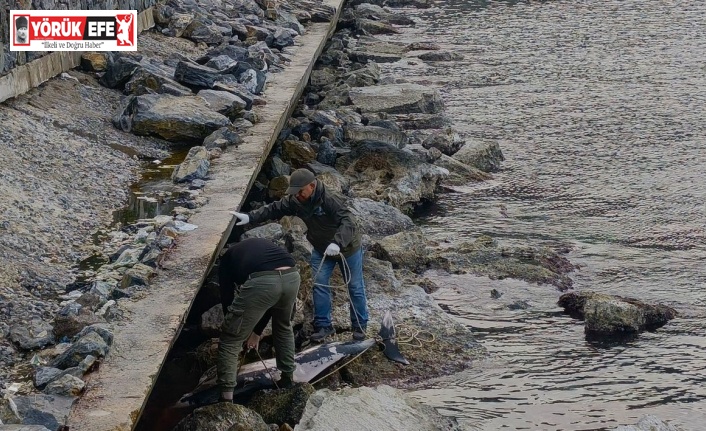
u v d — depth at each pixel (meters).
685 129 19.98
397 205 14.94
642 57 27.48
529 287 12.21
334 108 20.20
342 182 15.06
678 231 14.32
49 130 13.07
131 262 9.74
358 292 9.80
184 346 9.90
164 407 8.74
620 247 13.68
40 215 10.50
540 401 9.41
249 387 8.89
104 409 7.07
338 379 9.55
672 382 9.85
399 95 21.08
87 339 7.78
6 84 13.11
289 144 15.79
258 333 8.70
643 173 17.17
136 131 14.30
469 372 9.95
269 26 23.28
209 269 9.95
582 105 22.06
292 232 12.22
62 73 15.48
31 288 8.99
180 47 19.73
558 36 30.81
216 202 11.72
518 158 18.12
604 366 10.18
